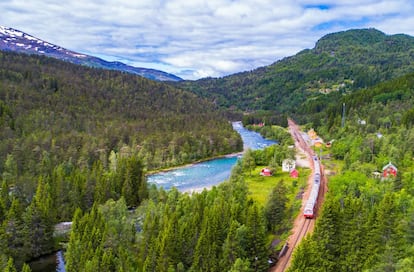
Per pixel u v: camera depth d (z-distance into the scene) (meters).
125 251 81.81
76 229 90.00
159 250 77.75
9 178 137.25
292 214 106.38
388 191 94.94
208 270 73.44
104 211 99.69
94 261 75.00
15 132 185.50
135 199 129.62
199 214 88.38
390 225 69.12
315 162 172.12
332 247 71.75
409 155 139.88
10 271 72.12
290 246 86.50
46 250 98.50
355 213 74.31
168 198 111.56
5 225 90.88
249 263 71.81
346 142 185.00
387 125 197.75
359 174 118.75
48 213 100.56
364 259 68.50
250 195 131.38
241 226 77.00
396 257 63.19
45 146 171.75
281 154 181.75
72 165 155.75
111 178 134.25
